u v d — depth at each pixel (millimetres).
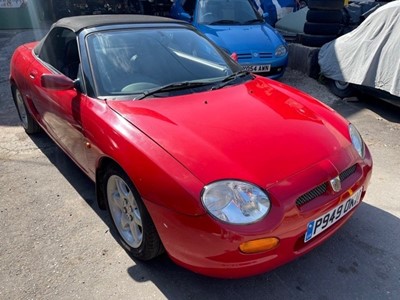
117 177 2221
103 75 2557
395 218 2701
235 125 2158
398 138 4098
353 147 2266
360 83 4801
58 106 2822
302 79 6215
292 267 2248
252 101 2486
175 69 2752
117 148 2094
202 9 6332
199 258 1799
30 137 4086
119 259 2318
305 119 2338
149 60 2738
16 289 2105
